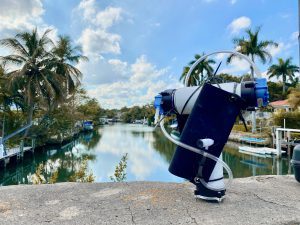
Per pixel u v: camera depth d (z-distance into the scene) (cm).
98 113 7588
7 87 2139
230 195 329
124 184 383
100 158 1912
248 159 1930
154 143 2997
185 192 341
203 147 283
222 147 294
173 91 318
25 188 368
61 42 2581
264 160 1891
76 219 261
